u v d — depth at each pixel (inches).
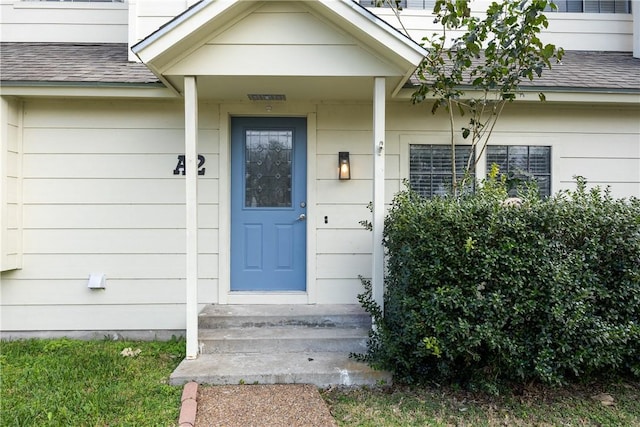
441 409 112.9
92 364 137.8
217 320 153.4
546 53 140.9
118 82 155.6
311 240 171.8
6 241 156.6
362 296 137.6
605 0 209.8
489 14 142.4
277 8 133.8
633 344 118.1
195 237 137.0
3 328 165.0
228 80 141.2
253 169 175.3
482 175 174.1
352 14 126.0
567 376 128.1
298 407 111.0
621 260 116.0
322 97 165.3
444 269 114.3
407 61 128.2
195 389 117.7
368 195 173.0
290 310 161.0
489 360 118.3
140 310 167.8
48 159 166.1
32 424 101.8
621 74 175.9
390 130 173.9
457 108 174.4
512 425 105.8
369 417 108.9
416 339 118.3
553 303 111.0
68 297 166.6
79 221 166.9
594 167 176.7
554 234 114.8
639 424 105.7
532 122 175.5
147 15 179.9
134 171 168.1
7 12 199.9
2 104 155.4
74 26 202.7
